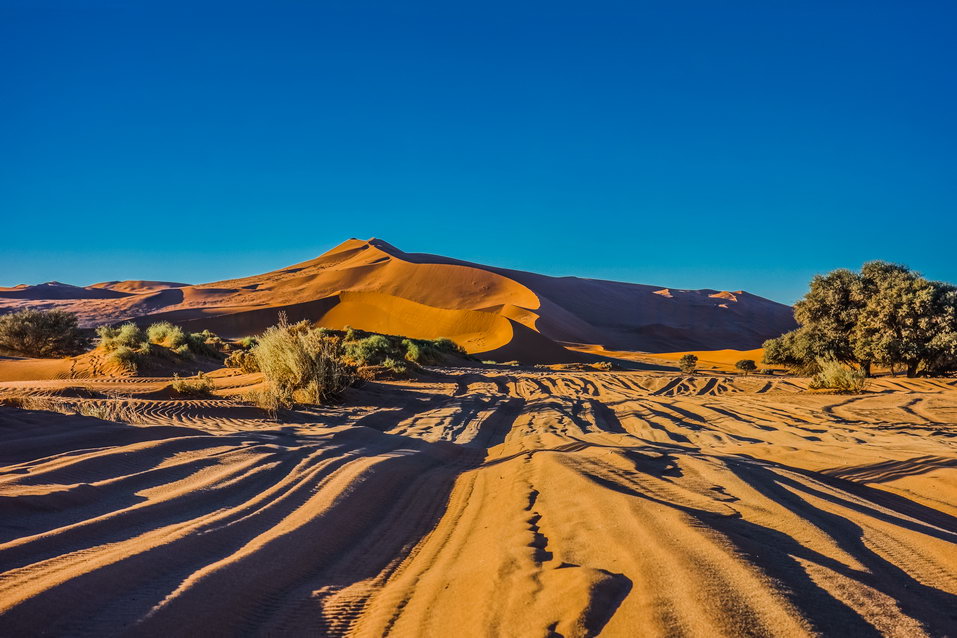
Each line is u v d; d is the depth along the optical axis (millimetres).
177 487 5441
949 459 6719
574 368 48688
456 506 5852
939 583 3059
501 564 3533
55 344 32688
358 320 83375
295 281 145375
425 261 153000
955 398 14734
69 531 3936
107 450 6453
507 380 25188
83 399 12281
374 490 6059
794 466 7246
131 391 15438
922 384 19359
